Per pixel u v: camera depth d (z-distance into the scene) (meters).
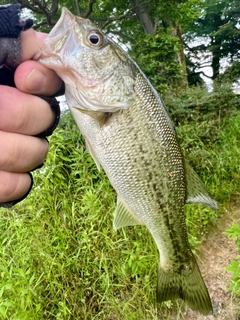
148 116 0.21
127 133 0.20
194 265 0.26
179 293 0.27
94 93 0.18
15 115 0.13
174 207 0.24
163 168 0.23
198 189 0.25
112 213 0.39
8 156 0.13
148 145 0.21
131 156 0.21
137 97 0.20
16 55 0.13
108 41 0.19
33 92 0.13
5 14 0.12
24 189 0.14
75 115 0.19
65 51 0.17
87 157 0.42
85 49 0.18
